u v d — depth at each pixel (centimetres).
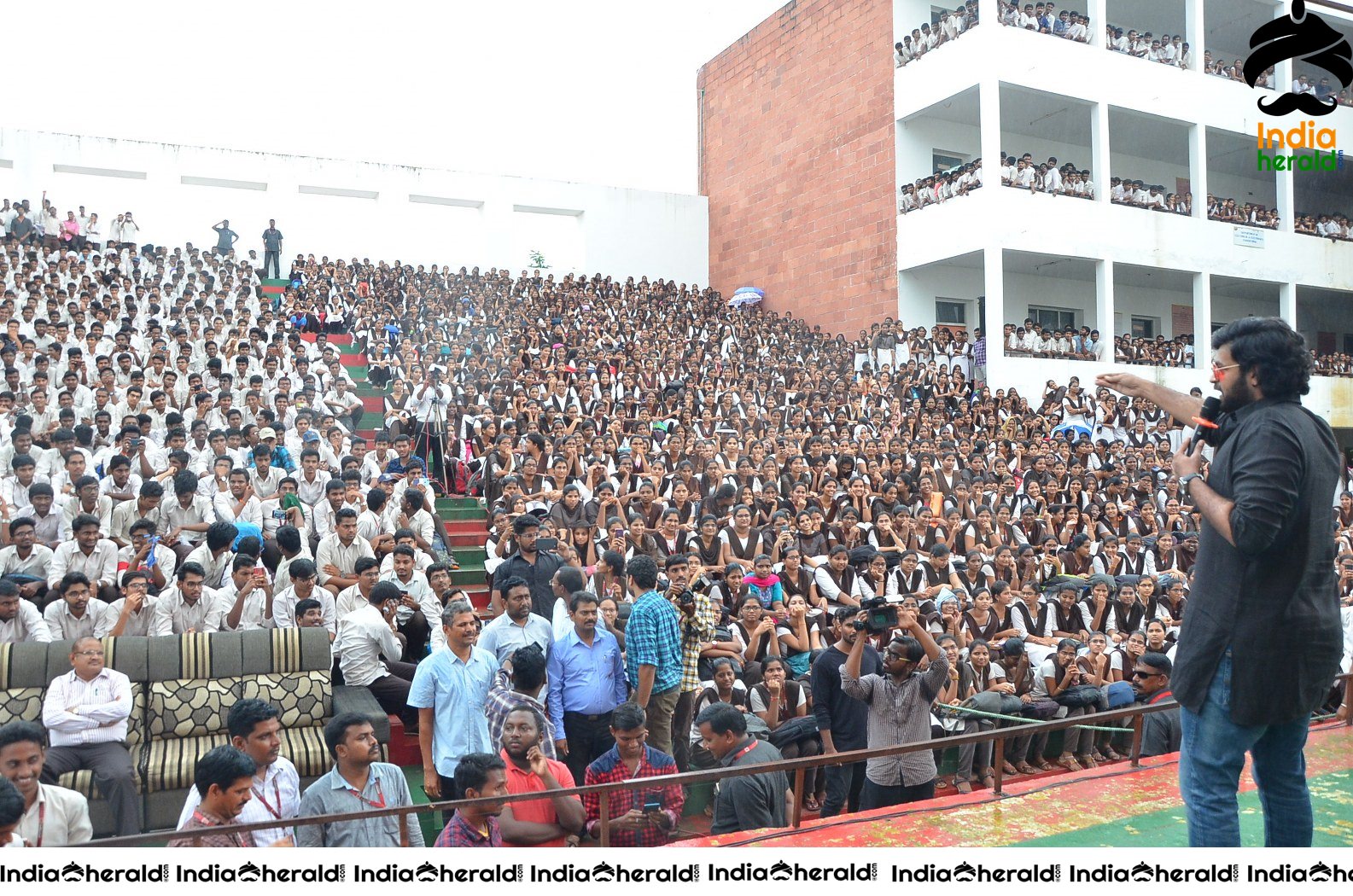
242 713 484
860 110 2266
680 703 680
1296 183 2561
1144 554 1173
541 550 752
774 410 1581
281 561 816
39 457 953
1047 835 407
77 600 673
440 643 617
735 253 2673
